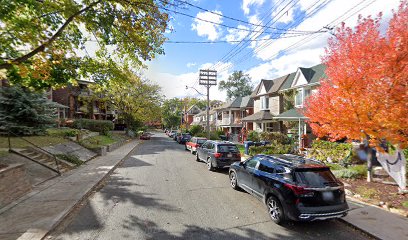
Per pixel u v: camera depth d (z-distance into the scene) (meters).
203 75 28.64
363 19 7.80
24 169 7.84
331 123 8.79
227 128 44.81
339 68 8.18
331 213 5.42
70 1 7.47
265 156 7.39
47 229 5.12
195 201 7.44
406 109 6.76
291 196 5.49
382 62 6.83
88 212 6.42
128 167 13.53
